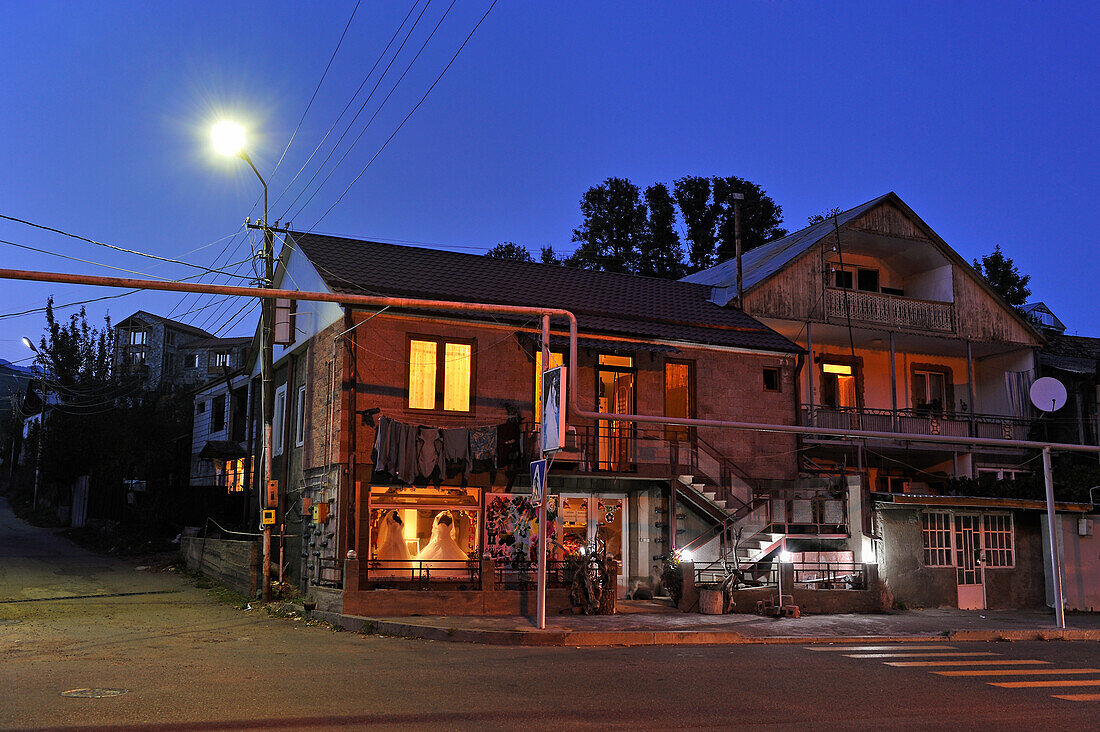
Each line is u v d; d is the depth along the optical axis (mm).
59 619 17031
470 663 12406
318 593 17953
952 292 30125
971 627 18219
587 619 17438
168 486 34281
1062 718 9312
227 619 17578
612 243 51312
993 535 23250
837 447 27500
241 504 28219
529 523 20594
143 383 47531
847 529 21984
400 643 14625
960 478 27578
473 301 21141
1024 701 10281
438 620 16531
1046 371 32031
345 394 19266
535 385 21062
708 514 22219
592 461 21031
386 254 23656
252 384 29234
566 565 19609
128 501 36688
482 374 20609
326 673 11195
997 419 30250
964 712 9531
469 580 19547
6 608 18516
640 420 16406
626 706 9445
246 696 9492
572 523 21562
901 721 8984
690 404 23062
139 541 32188
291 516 22750
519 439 20422
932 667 12961
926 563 22125
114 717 8344
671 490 21609
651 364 22688
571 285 25266
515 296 22531
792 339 29297
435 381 20234
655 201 51750
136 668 11430
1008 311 30953
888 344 30469
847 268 30688
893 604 21312
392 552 19312
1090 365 33375
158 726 7969
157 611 18594
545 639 15047
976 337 30266
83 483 41688
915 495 21875
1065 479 25562
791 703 9836
